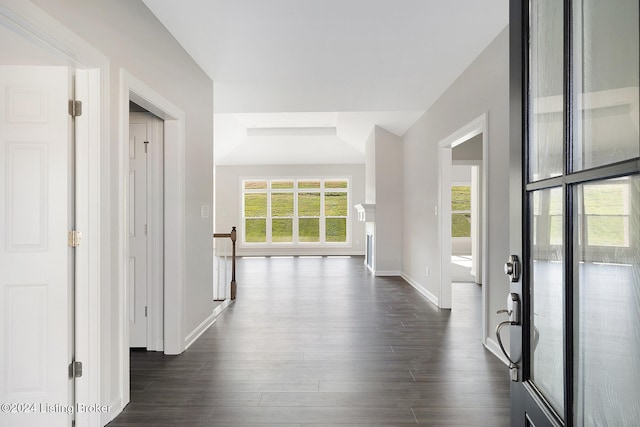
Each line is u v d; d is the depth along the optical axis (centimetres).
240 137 1065
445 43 370
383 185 833
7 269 222
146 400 273
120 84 259
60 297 223
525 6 127
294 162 1248
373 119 768
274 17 319
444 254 542
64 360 223
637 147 73
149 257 372
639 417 76
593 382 91
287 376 314
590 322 92
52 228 223
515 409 135
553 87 110
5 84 222
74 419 231
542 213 119
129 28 273
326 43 369
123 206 261
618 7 79
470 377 312
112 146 250
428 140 605
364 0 295
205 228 442
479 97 398
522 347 129
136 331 375
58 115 223
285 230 1263
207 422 244
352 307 549
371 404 267
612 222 82
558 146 107
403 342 399
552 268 113
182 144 370
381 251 833
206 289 446
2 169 221
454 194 1273
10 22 173
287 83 483
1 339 221
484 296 389
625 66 77
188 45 371
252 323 468
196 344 392
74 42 208
